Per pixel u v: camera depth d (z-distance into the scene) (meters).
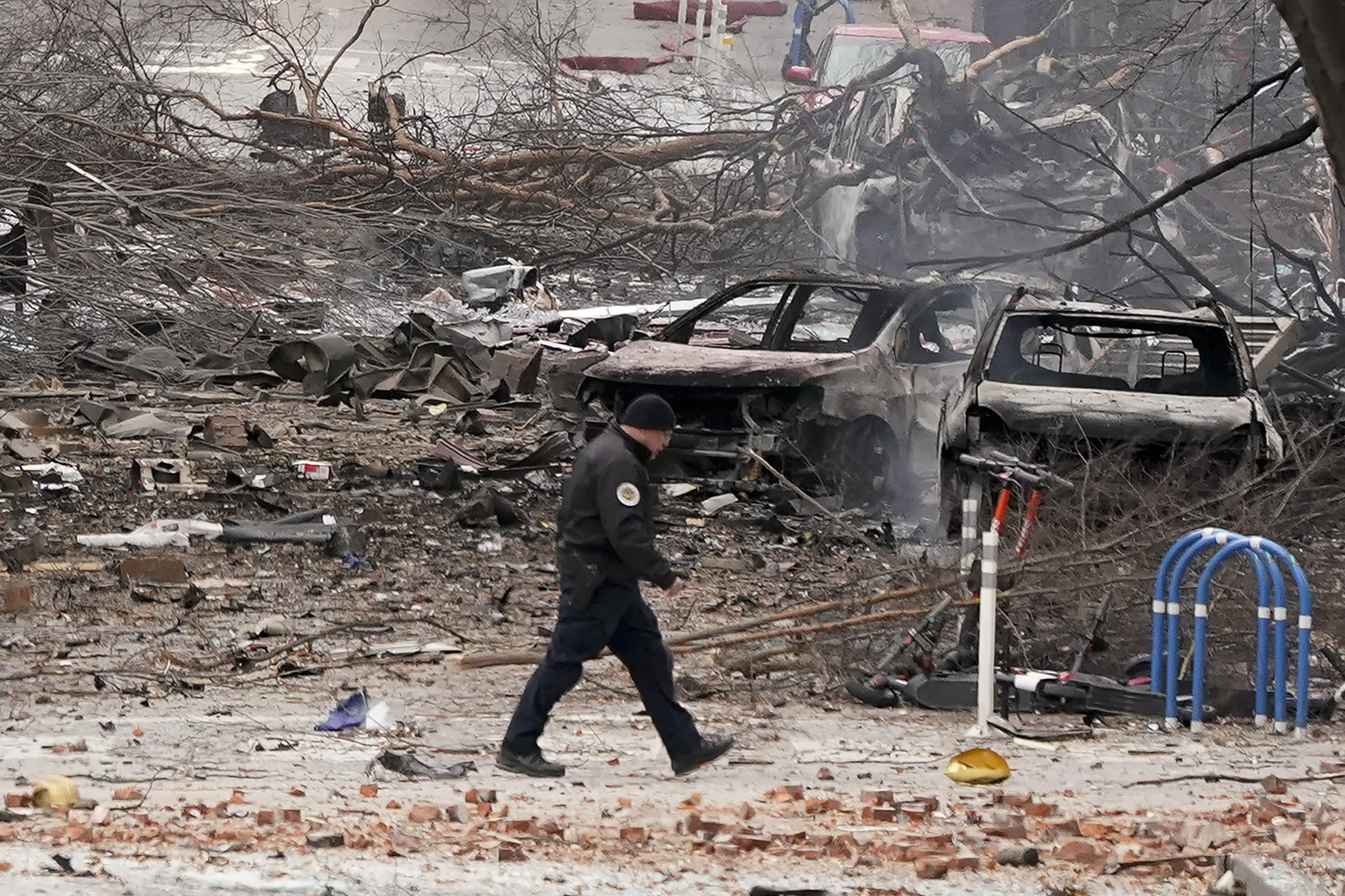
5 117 81.81
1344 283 73.12
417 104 123.00
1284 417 47.50
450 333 75.12
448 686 32.50
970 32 119.44
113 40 93.12
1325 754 28.48
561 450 56.03
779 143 93.88
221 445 58.16
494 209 94.88
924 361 55.22
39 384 68.31
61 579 40.12
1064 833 22.31
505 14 153.50
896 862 20.69
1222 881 19.48
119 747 27.08
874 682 32.22
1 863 19.05
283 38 106.00
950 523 44.25
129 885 18.36
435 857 20.25
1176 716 30.47
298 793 23.88
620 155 91.62
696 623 37.62
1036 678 31.25
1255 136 95.75
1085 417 42.94
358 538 43.75
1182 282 83.50
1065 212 64.31
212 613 37.62
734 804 24.39
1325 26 16.89
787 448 50.12
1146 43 79.50
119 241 74.44
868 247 83.88
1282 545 37.81
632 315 81.75
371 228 86.94
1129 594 35.47
